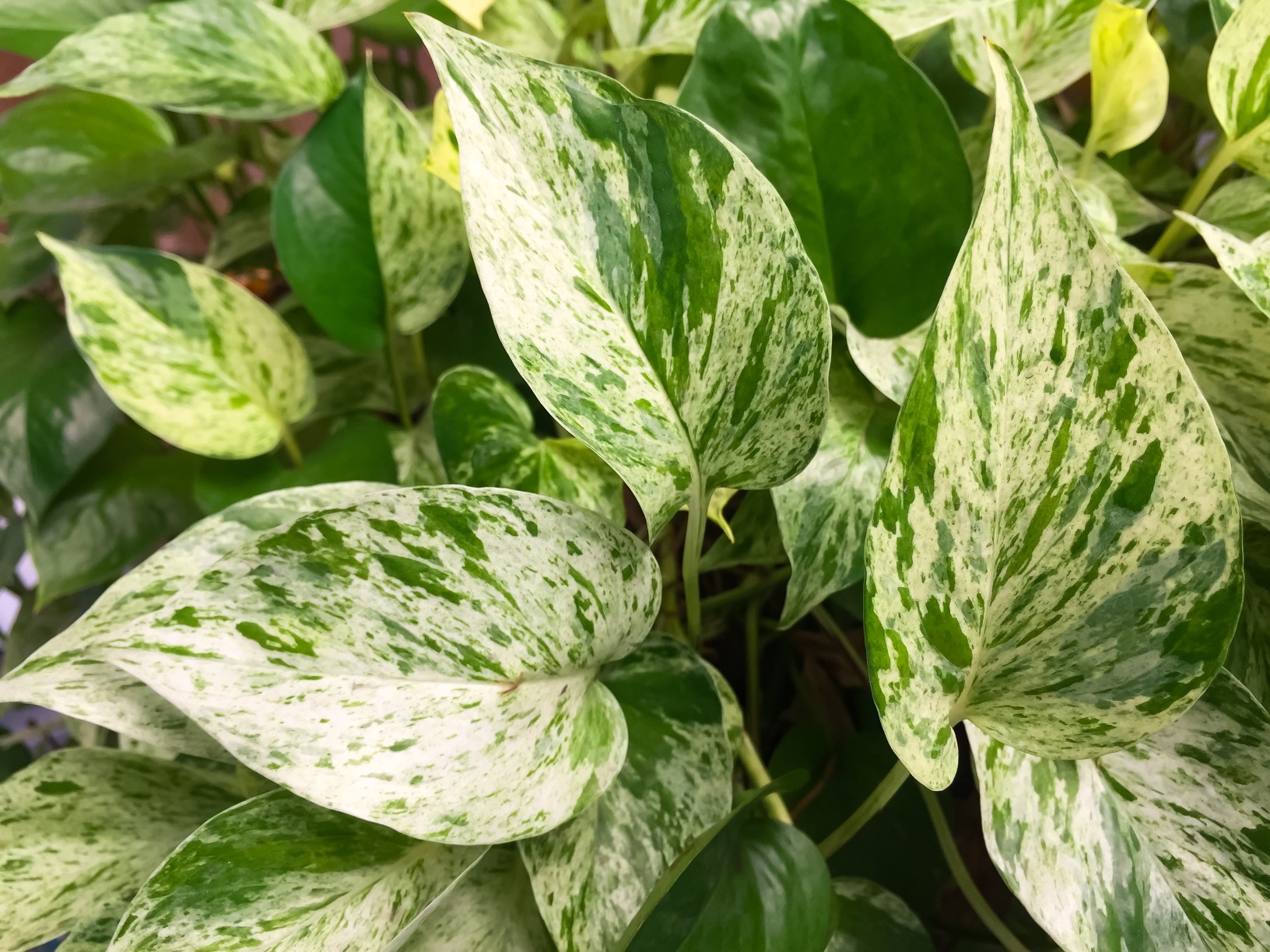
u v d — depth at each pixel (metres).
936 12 0.26
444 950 0.21
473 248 0.16
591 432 0.17
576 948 0.19
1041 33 0.28
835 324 0.25
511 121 0.17
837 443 0.24
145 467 0.35
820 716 0.33
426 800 0.17
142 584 0.22
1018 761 0.20
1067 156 0.30
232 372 0.29
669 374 0.18
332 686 0.17
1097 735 0.17
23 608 0.41
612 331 0.18
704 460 0.19
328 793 0.16
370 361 0.36
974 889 0.26
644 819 0.20
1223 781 0.20
